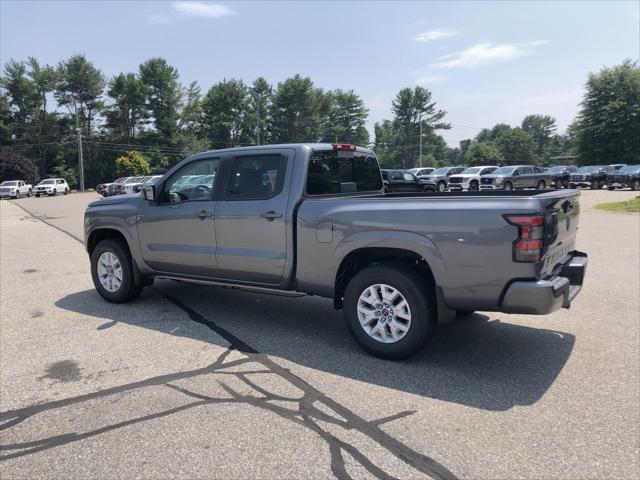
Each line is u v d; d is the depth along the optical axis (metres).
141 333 5.21
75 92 73.06
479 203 3.93
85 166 71.69
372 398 3.68
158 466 2.84
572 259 4.70
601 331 5.17
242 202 5.13
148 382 3.99
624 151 52.81
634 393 3.71
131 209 6.08
